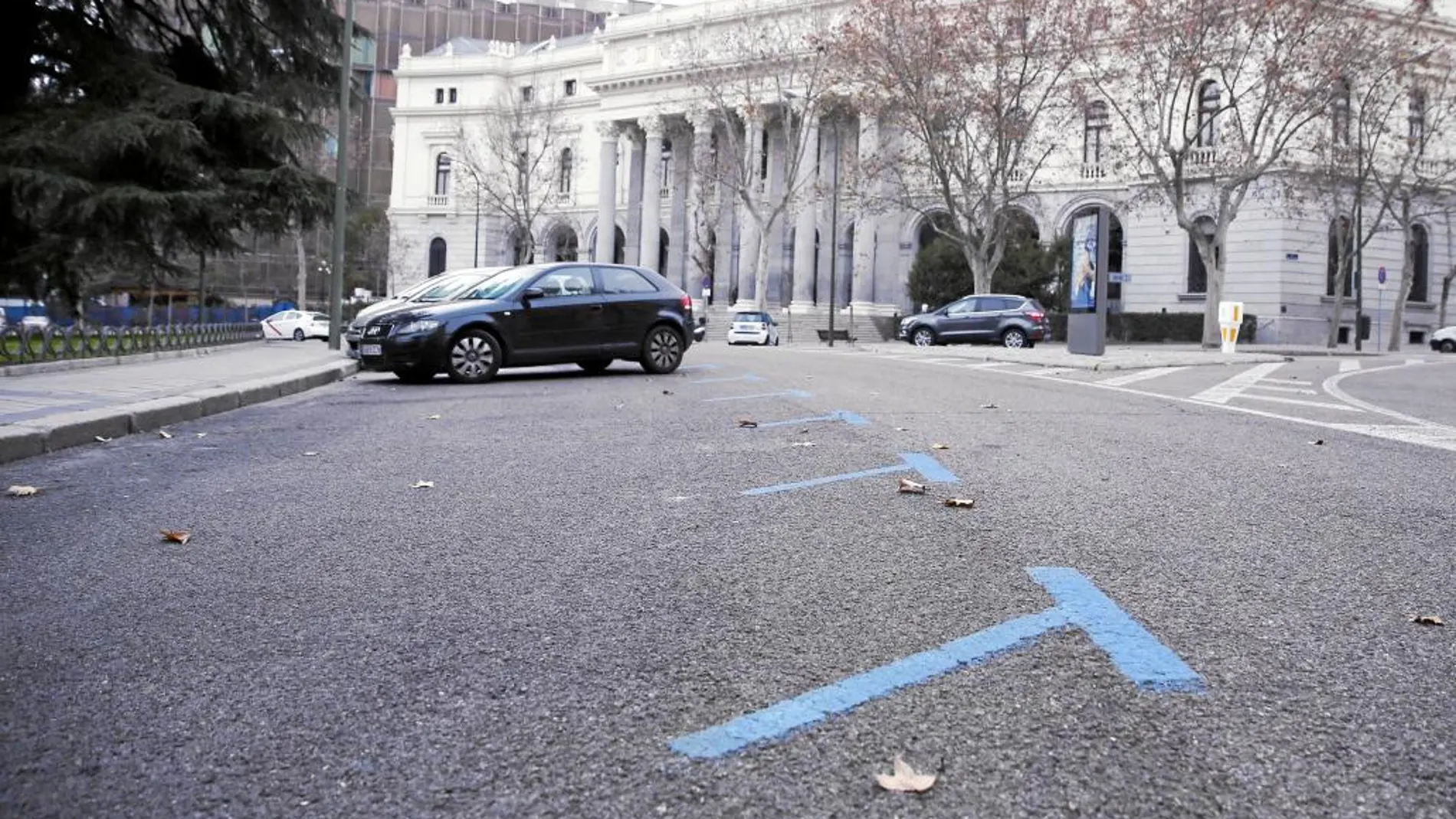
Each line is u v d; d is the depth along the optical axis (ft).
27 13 58.34
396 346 45.32
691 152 194.90
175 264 64.69
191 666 10.30
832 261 141.38
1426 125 143.64
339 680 9.89
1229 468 22.24
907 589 12.77
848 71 131.75
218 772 7.98
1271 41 120.67
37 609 12.23
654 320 50.67
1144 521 16.72
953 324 113.09
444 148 254.68
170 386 36.86
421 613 11.98
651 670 10.07
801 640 10.94
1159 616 11.71
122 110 57.72
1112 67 120.37
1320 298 150.71
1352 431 29.73
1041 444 25.67
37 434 24.31
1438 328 159.33
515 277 48.01
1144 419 31.89
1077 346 80.94
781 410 33.45
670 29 195.93
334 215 69.36
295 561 14.42
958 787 7.66
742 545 15.14
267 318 149.38
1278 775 7.88
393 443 26.32
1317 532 16.11
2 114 58.18
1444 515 17.62
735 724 8.77
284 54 70.38
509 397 39.04
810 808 7.36
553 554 14.69
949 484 19.83
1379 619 11.75
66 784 7.80
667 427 29.14
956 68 116.47
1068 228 168.25
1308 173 134.62
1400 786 7.73
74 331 50.03
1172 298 159.53
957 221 120.98
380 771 7.97
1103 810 7.33
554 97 225.15
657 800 7.48
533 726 8.78
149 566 14.16
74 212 55.52
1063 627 11.27
